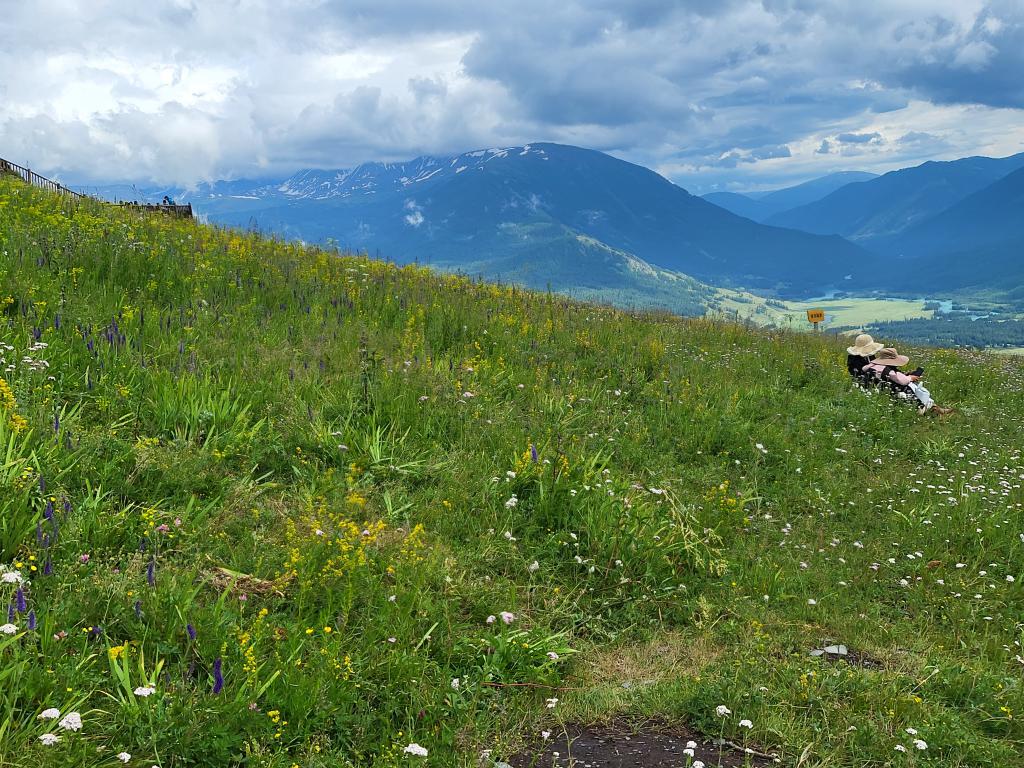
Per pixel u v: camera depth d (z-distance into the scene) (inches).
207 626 121.8
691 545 190.9
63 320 243.9
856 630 171.0
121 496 164.9
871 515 245.0
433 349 318.7
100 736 98.4
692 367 372.5
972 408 392.2
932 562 209.3
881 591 195.3
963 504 240.8
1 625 107.1
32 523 135.8
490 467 215.9
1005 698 139.0
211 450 189.5
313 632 129.8
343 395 238.4
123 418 195.5
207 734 101.0
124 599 124.5
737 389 346.9
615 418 285.6
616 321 461.1
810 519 236.4
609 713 131.2
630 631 163.2
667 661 151.6
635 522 193.6
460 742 116.6
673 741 123.3
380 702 120.2
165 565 141.5
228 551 152.7
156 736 98.9
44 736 87.0
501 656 139.0
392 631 134.4
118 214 495.8
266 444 200.4
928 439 325.1
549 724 127.0
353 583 143.9
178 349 246.5
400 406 235.1
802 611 177.2
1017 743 128.1
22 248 316.2
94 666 109.7
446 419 239.9
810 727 126.0
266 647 123.1
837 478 271.7
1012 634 173.0
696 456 272.8
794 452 286.8
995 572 208.4
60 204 471.5
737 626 165.5
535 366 326.6
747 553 203.2
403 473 203.9
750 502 241.9
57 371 207.8
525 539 184.7
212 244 432.5
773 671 144.3
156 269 337.4
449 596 154.9
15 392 183.5
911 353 561.0
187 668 113.8
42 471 155.7
